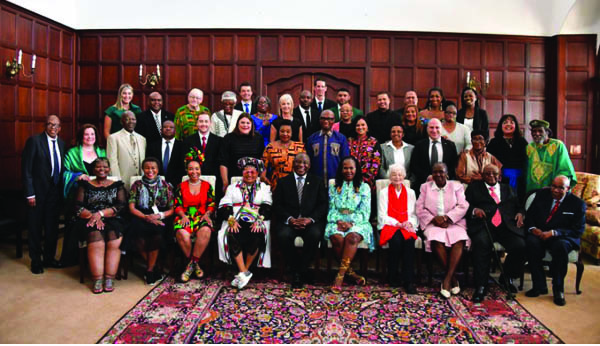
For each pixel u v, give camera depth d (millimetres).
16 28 5410
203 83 6539
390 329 2775
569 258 3371
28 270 3924
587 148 6422
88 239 3365
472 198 3664
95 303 3154
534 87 6609
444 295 3316
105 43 6547
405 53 6527
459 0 6461
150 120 4629
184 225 3666
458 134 4359
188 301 3205
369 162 4082
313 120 4711
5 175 5289
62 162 4105
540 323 2879
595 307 3162
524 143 4145
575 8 6137
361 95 6547
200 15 6457
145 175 3740
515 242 3439
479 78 6555
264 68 6539
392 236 3521
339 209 3727
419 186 4066
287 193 3775
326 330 2750
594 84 6363
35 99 5762
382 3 6453
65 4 6273
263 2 6438
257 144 4199
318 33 6480
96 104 6586
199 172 3805
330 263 3736
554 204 3480
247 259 3643
